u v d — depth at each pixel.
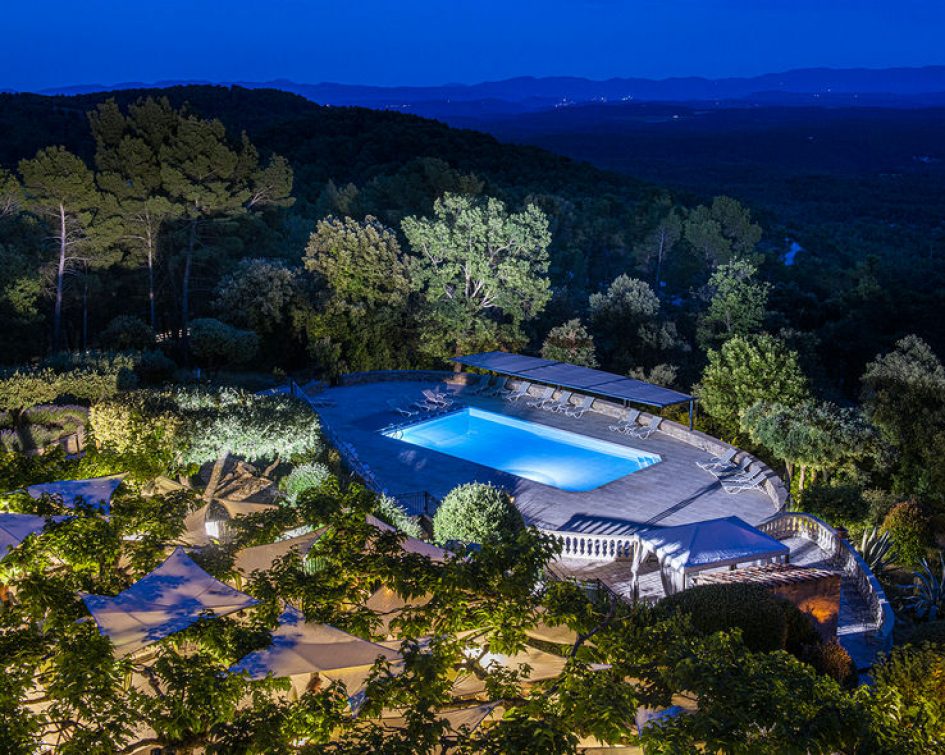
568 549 26.55
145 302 56.00
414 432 40.47
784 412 33.78
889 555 29.23
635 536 23.42
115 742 11.37
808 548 25.83
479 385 48.31
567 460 36.91
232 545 19.28
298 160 112.81
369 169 107.38
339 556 14.27
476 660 13.05
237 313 50.00
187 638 12.89
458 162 118.69
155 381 44.03
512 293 52.62
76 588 14.72
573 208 98.81
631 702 10.19
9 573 14.25
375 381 49.06
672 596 17.28
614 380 41.31
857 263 92.75
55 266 49.31
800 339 61.00
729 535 22.38
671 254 98.88
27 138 107.50
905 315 79.25
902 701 10.73
